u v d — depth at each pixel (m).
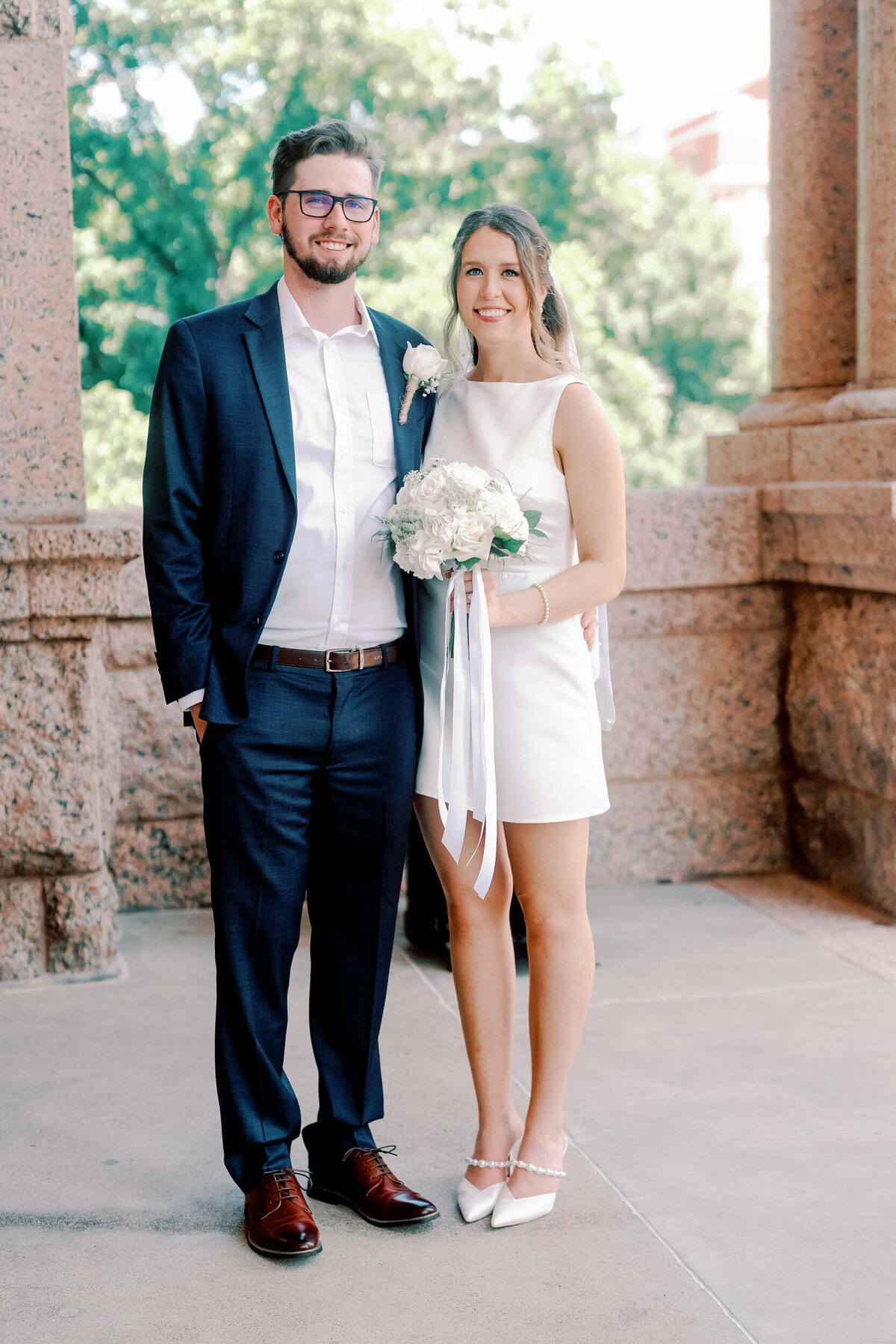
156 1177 2.68
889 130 4.21
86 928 3.87
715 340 24.33
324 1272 2.32
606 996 3.69
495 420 2.47
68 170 3.66
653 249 24.06
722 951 4.06
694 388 24.72
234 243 17.17
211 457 2.33
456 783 2.35
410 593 2.48
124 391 15.59
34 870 3.80
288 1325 2.16
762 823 4.93
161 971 3.94
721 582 4.72
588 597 2.42
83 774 3.77
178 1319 2.18
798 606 4.77
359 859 2.48
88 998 3.70
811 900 4.59
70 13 3.67
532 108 18.94
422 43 17.30
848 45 4.71
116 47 16.55
